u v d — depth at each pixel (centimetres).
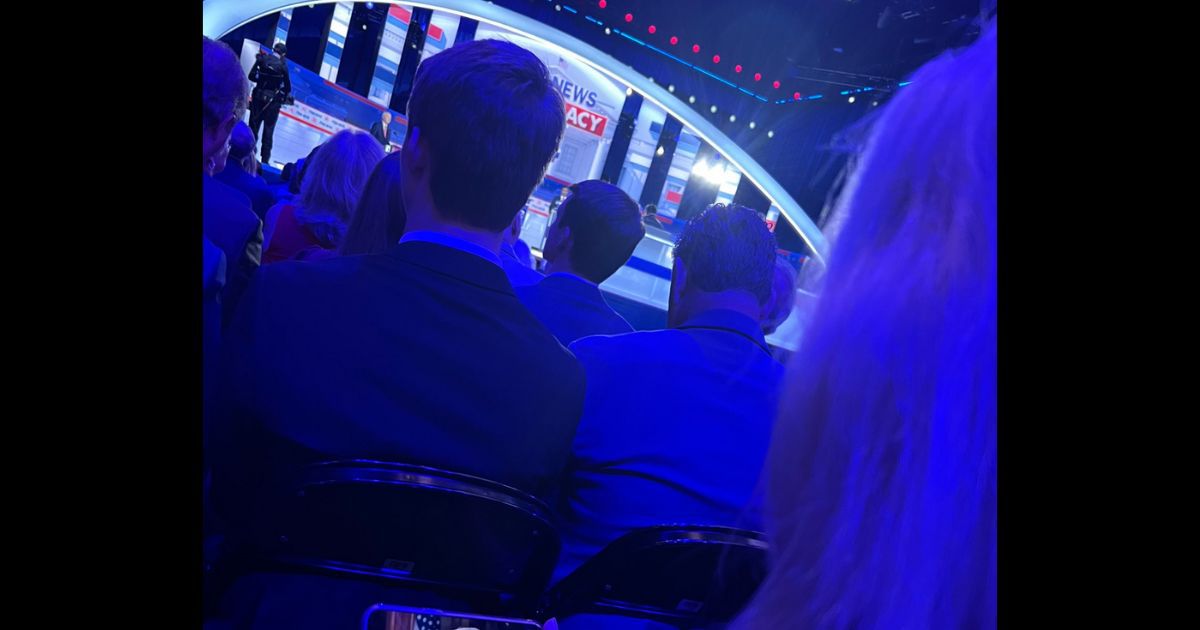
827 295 34
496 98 125
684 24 1157
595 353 146
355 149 242
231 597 114
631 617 136
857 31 1089
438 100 126
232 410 113
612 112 1201
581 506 145
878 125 36
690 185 1241
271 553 114
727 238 148
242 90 175
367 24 1025
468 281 124
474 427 123
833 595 31
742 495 142
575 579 135
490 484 118
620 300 875
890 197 34
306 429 115
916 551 30
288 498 110
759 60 1180
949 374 30
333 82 1002
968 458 29
